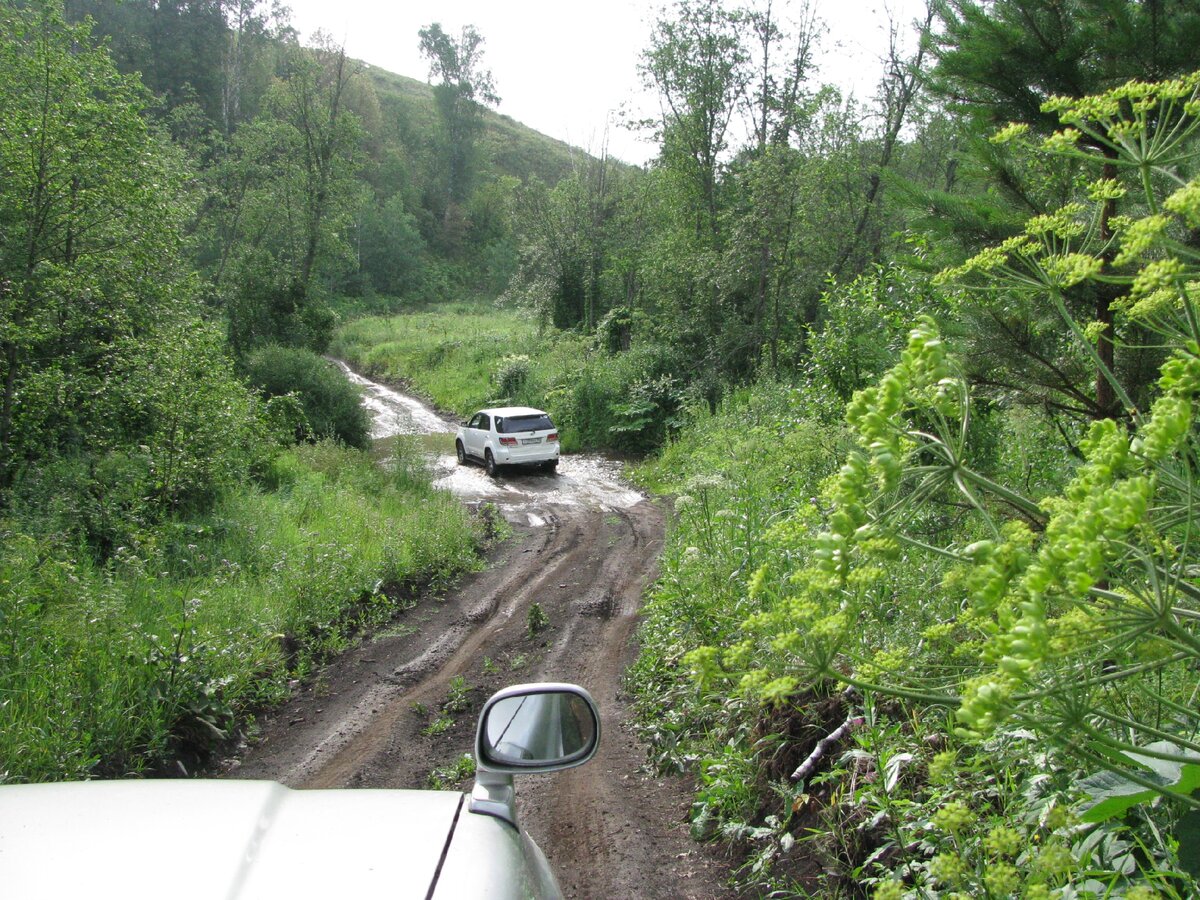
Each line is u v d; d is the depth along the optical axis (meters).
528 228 44.22
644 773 5.89
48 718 5.68
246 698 7.45
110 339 14.23
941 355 1.82
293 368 25.08
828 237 23.98
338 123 37.91
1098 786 2.06
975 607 1.60
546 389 30.91
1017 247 2.49
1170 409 1.52
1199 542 1.87
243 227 36.56
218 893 1.75
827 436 10.13
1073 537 1.42
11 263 12.23
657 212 34.97
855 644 4.05
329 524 13.42
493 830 2.24
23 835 1.94
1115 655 1.86
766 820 4.56
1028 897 1.66
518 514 17.66
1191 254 1.82
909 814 3.59
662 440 25.16
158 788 2.23
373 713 7.34
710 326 26.84
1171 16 4.12
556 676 8.17
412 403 37.09
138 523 10.93
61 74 12.30
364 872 1.90
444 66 106.38
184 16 67.62
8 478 11.92
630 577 12.05
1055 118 4.44
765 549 7.59
